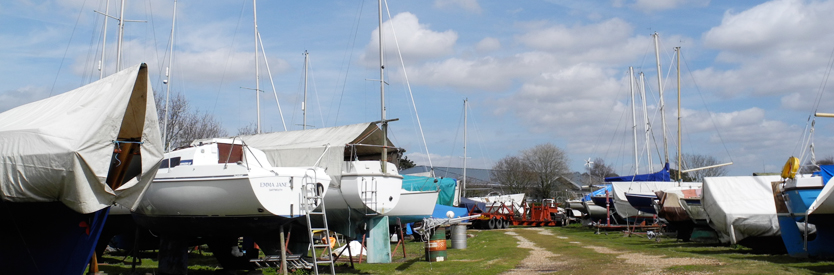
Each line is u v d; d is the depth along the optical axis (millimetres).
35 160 7996
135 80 8523
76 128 8133
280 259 10992
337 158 13492
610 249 15578
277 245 11453
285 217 10555
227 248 12547
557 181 61250
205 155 11109
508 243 19109
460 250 17125
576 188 65000
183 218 11047
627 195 25062
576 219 36656
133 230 13883
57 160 7930
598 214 29781
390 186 14195
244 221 10609
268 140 15508
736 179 15062
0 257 8992
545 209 35250
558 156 59688
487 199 34969
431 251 14039
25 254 9047
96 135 8180
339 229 14672
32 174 8023
